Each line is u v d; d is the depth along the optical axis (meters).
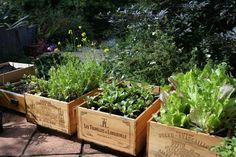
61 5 7.72
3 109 3.19
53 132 2.69
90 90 2.88
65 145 2.50
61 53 4.36
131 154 2.26
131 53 3.42
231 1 3.41
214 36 3.25
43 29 6.52
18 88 3.30
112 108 2.42
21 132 2.73
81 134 2.47
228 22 3.41
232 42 3.17
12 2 7.17
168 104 2.17
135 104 2.44
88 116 2.38
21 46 5.44
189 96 2.19
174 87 2.47
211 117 1.93
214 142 1.91
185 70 3.08
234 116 2.06
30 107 2.76
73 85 2.72
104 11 7.84
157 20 3.32
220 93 2.05
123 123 2.22
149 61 3.21
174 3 3.54
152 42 3.36
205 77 2.42
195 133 1.97
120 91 2.58
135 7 3.65
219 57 3.20
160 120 2.14
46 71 3.70
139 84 2.92
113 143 2.32
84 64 3.17
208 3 3.37
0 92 3.14
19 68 3.83
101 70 3.07
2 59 4.88
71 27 6.73
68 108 2.50
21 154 2.38
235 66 3.37
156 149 2.14
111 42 4.76
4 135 2.67
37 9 7.32
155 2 3.63
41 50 5.52
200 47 3.29
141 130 2.29
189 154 2.02
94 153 2.38
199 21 3.56
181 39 3.43
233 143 1.73
